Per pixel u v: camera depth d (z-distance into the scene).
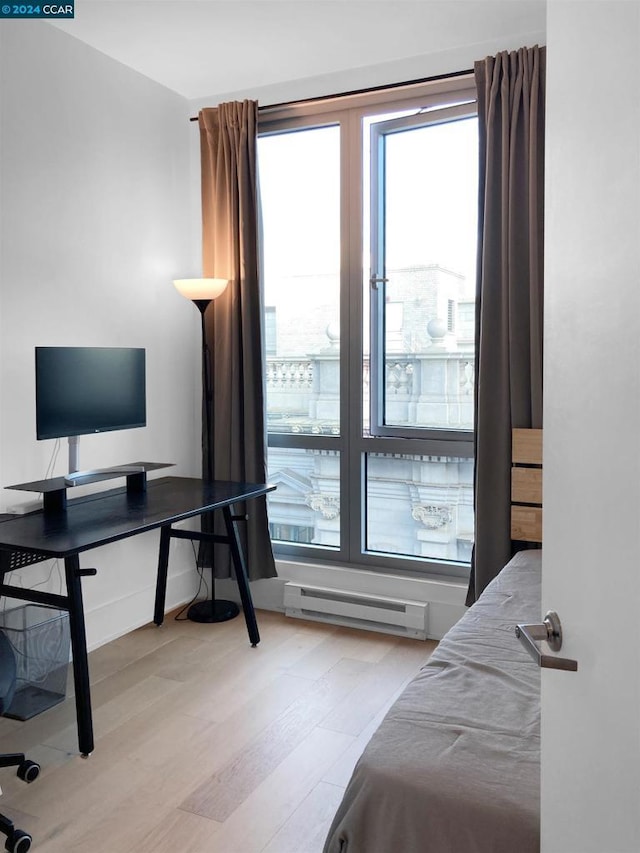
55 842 2.09
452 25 3.17
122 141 3.56
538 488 3.23
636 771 0.71
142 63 3.55
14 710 2.77
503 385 3.28
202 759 2.52
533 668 1.98
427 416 3.72
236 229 3.83
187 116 4.02
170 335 3.94
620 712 0.76
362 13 3.05
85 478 3.08
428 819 1.43
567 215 0.94
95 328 3.44
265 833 2.12
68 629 2.89
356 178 3.73
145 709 2.88
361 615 3.70
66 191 3.25
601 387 0.82
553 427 1.01
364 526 3.91
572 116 0.91
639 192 0.71
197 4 2.96
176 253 3.96
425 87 3.50
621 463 0.76
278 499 4.12
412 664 3.30
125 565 3.65
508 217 3.23
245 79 3.76
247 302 3.82
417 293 3.70
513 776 1.47
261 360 3.86
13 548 2.47
